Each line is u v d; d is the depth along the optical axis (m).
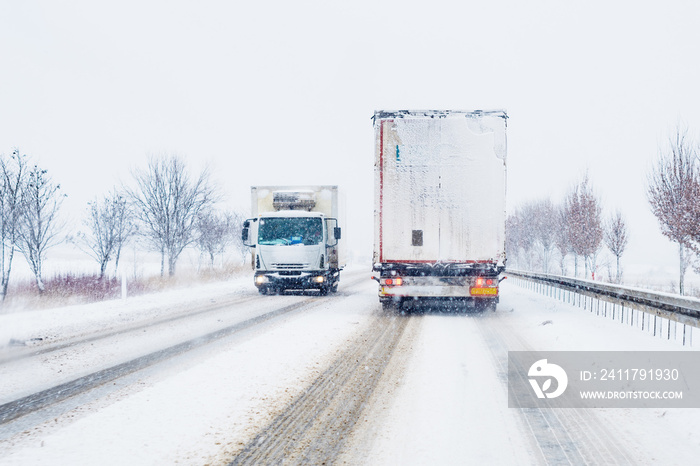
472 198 12.74
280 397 5.86
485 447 4.39
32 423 5.00
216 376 6.83
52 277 21.52
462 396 5.92
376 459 4.13
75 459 4.11
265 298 18.61
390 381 6.59
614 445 4.46
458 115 12.80
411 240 12.83
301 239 18.80
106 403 5.66
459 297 13.04
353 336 10.08
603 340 9.34
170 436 4.63
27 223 18.33
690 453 4.29
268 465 4.02
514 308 15.25
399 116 12.88
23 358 8.21
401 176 12.87
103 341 9.73
